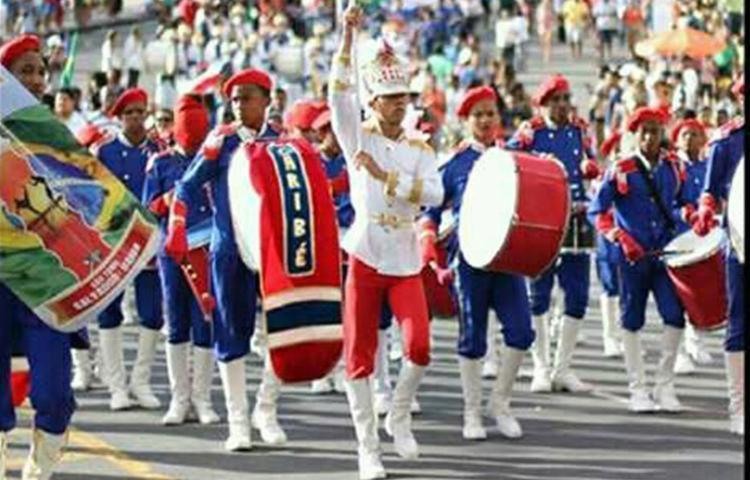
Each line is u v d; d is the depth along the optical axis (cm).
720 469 2031
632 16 7088
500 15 7400
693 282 2300
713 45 5969
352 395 1989
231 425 2150
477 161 2153
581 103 6284
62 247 1614
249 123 2094
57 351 1661
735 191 2084
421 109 2525
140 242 1638
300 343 1950
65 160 1623
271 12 7088
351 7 1953
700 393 2600
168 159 2316
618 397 2558
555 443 2192
